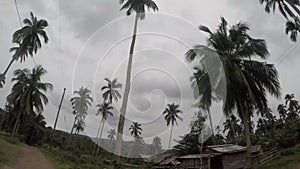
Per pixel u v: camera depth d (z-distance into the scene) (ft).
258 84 40.01
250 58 40.68
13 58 74.49
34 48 74.69
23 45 73.46
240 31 41.83
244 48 40.47
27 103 85.10
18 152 45.09
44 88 90.53
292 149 40.52
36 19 76.69
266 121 93.40
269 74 39.75
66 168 31.17
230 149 44.98
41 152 51.19
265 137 70.54
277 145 55.98
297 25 51.98
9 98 90.22
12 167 31.65
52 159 40.81
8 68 74.54
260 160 38.75
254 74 40.11
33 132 98.32
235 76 37.35
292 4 45.24
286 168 30.94
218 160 42.98
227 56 39.55
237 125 91.09
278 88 39.60
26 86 89.04
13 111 93.50
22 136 85.10
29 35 73.61
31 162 37.32
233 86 37.40
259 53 40.37
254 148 48.47
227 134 94.22
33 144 92.79
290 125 67.41
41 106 89.86
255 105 37.19
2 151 39.68
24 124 99.60
